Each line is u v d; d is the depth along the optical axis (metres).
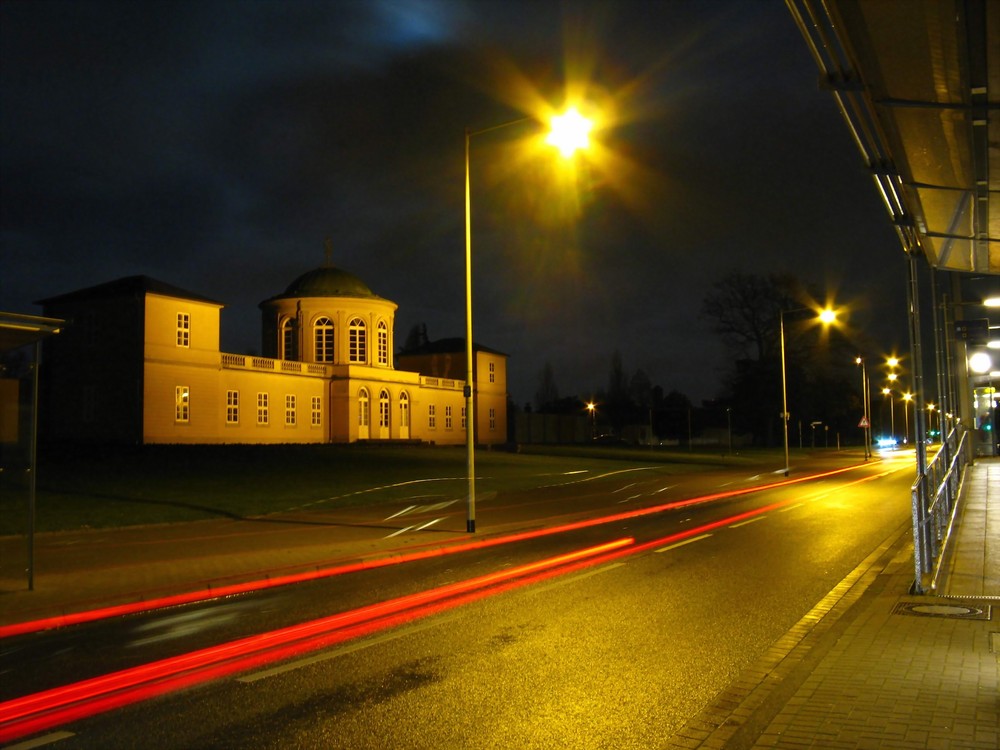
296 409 55.91
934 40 6.04
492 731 6.04
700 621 9.78
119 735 5.98
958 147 8.10
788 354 80.94
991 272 15.12
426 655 8.24
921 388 12.51
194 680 7.41
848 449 92.31
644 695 6.90
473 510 18.84
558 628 9.45
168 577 12.85
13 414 12.66
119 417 45.44
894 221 11.21
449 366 78.19
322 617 10.20
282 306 61.56
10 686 7.30
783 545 16.94
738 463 58.94
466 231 19.75
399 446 57.34
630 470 46.59
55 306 48.16
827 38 6.50
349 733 6.00
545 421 92.69
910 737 5.50
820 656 7.86
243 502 25.16
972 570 12.05
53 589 11.77
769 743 5.43
